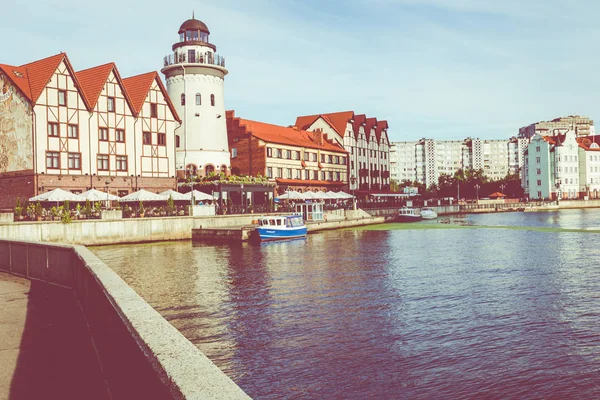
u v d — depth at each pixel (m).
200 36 70.19
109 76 57.34
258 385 13.55
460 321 19.33
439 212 113.25
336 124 99.06
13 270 17.83
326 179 90.94
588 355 15.38
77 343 9.12
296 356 15.66
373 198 104.25
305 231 57.69
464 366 14.65
